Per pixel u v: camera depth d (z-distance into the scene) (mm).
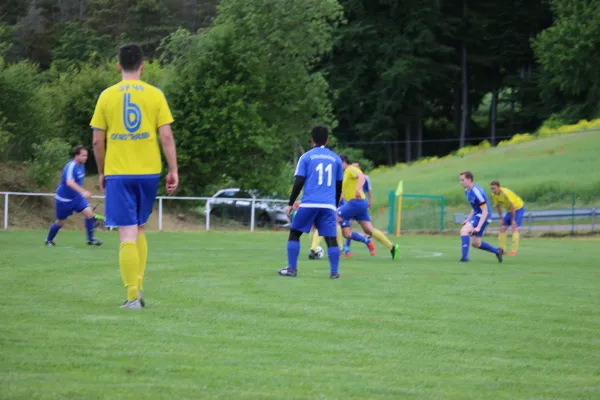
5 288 15977
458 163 103250
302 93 61156
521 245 45688
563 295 17594
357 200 28906
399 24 120000
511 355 10562
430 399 8008
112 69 61625
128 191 13672
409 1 117688
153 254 28078
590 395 8352
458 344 11203
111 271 19984
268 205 57938
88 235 31188
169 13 119500
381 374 9125
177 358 9555
